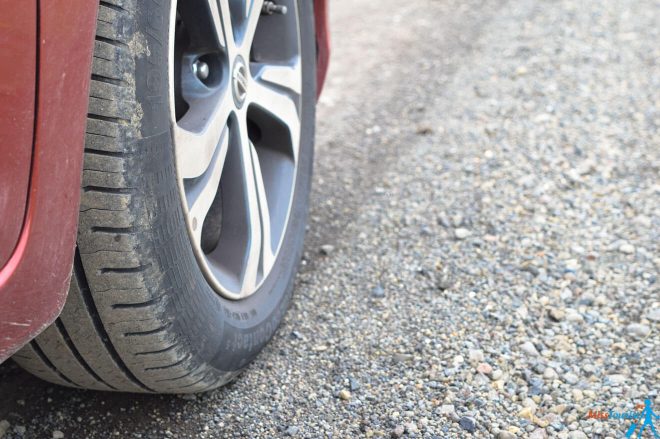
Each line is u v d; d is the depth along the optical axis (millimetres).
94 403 1992
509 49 4488
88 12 1300
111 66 1372
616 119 3660
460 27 4922
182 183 1653
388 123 3738
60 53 1258
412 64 4422
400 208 3008
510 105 3826
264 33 2285
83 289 1490
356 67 4418
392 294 2482
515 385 2074
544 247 2732
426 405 2000
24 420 1932
